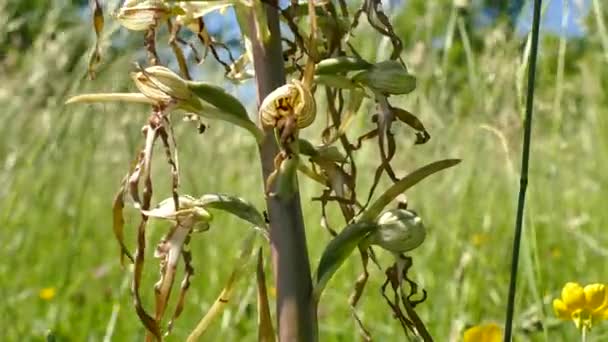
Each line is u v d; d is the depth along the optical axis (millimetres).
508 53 4305
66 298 4465
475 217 5328
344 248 2080
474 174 5488
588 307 2719
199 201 2133
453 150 5609
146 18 2217
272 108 1999
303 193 5832
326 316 4484
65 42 5152
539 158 5742
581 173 6012
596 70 6230
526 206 3279
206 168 6133
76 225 4910
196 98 2078
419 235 2104
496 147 5547
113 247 5219
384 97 2186
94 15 2268
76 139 5281
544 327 2990
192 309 4562
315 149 2217
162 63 2229
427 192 5582
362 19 3877
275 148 2062
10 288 4578
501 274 4598
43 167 5305
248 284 4664
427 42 5387
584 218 5102
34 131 5297
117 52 4551
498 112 4617
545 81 5328
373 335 4137
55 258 4969
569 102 6254
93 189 5547
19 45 5414
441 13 5266
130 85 4781
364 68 2145
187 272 2158
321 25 2199
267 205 2070
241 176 6305
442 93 5523
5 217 5109
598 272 4555
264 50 2082
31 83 5176
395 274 2201
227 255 5066
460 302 4117
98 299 4566
